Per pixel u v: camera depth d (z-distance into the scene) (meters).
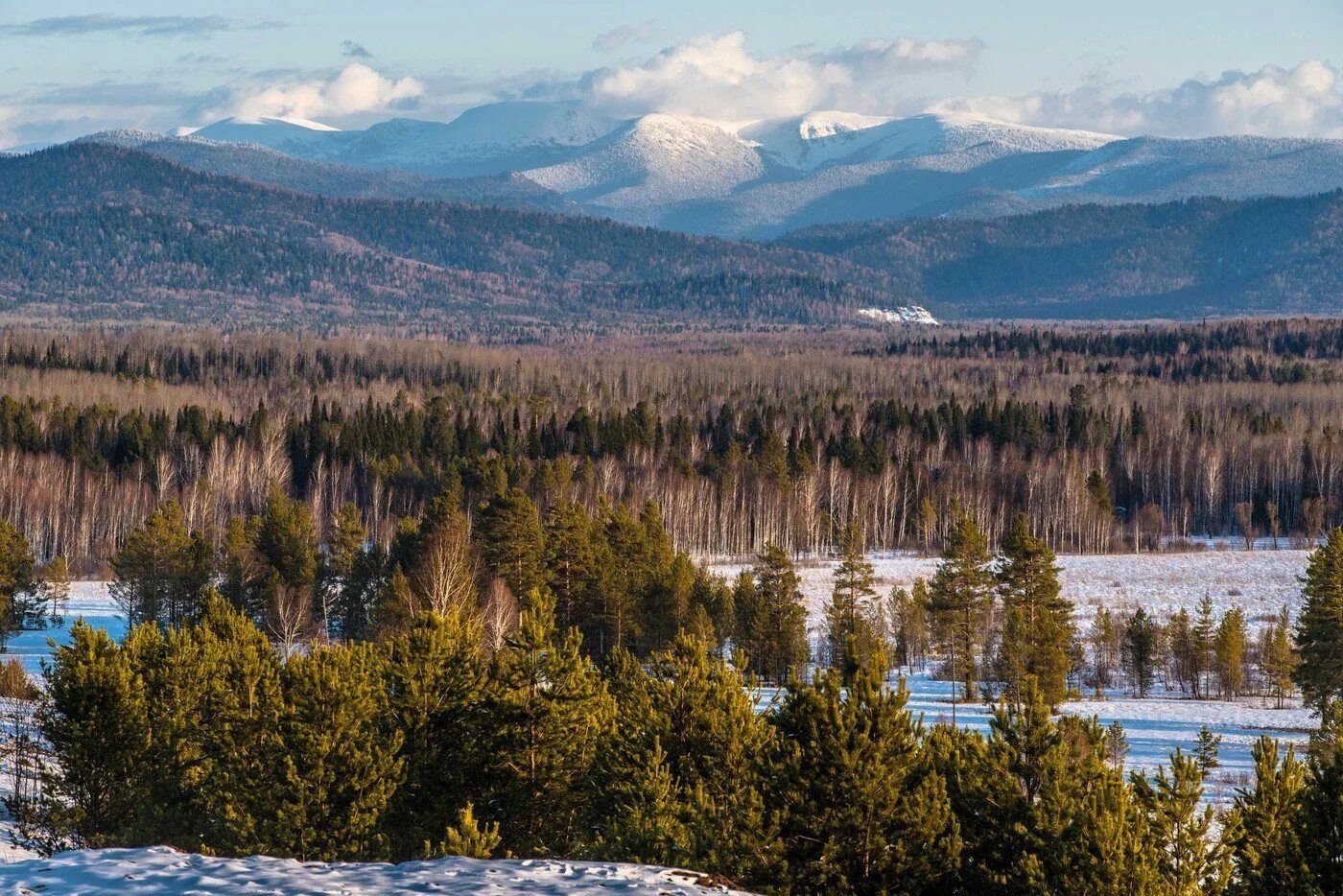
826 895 51.25
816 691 53.84
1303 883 49.41
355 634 160.50
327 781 57.91
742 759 58.56
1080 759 55.38
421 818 62.41
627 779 58.69
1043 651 139.38
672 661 61.56
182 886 34.94
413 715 64.31
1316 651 126.94
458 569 132.88
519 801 62.88
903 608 180.62
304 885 35.03
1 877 36.12
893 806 52.12
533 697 63.88
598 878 36.56
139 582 164.50
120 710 66.25
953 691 147.75
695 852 51.69
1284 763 52.88
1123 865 47.97
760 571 167.88
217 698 69.00
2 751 73.56
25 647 164.75
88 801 65.94
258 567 167.00
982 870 52.09
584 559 147.88
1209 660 167.12
